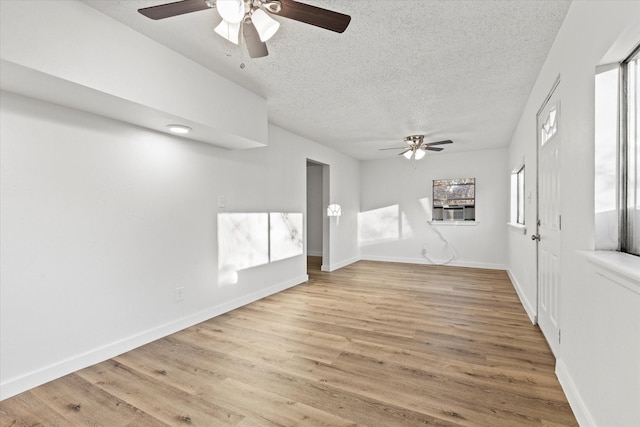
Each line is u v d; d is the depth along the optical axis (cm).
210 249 332
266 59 246
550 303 251
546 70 246
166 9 152
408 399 186
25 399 188
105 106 216
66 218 218
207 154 329
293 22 196
